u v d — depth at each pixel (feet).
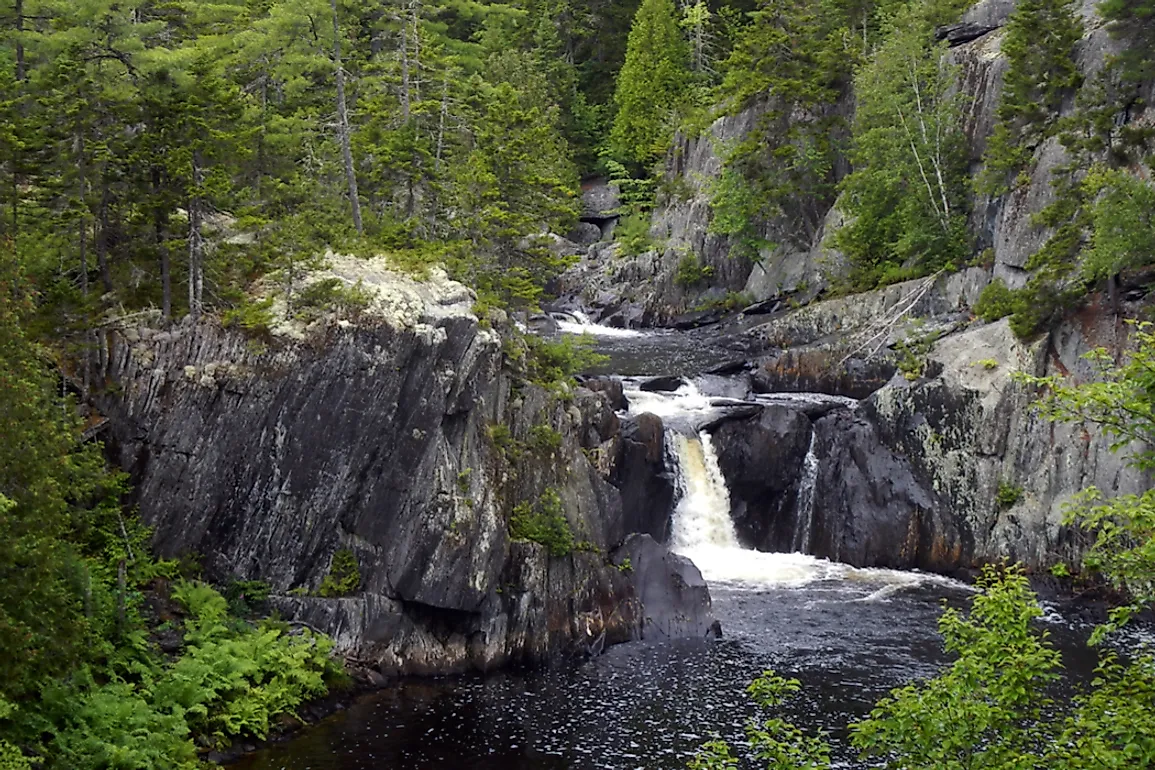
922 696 46.91
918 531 143.84
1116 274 139.85
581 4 329.31
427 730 88.99
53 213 113.80
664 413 156.97
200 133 112.27
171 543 102.89
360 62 175.42
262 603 100.94
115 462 104.12
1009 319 148.77
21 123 111.14
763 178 231.09
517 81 271.69
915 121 197.26
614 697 97.04
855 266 206.90
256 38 162.50
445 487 104.32
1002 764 43.52
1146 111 160.04
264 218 119.14
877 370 171.42
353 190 144.05
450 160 165.07
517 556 108.37
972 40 211.61
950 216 190.80
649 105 295.07
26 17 147.84
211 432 104.17
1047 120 173.78
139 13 159.84
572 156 301.43
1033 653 45.60
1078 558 130.31
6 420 71.87
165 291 110.63
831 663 105.81
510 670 104.47
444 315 108.27
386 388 104.27
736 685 99.86
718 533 149.79
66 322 107.34
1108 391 46.50
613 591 114.32
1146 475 125.80
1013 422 141.38
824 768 48.52
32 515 72.23
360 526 104.94
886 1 252.42
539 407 121.08
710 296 241.96
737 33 289.74
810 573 140.05
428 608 104.68
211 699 84.74
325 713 92.02
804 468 153.17
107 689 80.74
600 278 252.21
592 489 120.98
